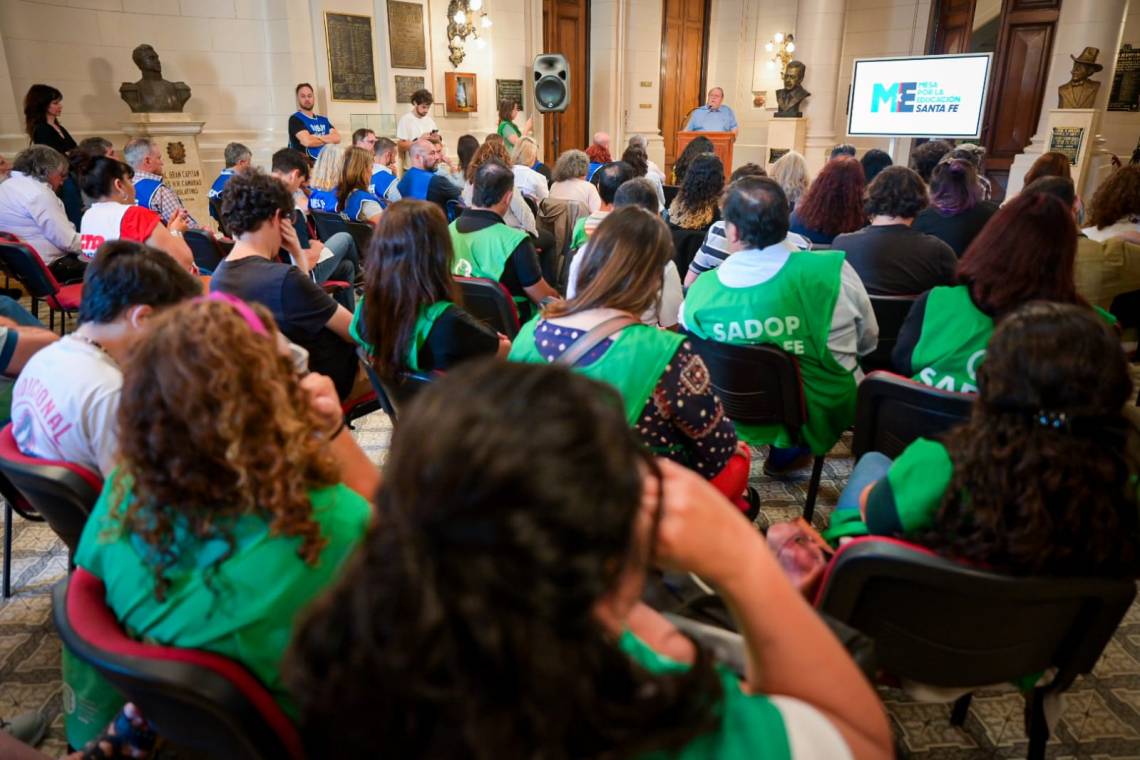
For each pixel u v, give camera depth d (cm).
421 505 37
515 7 824
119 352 129
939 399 152
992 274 157
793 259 188
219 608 77
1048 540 88
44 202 348
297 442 80
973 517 92
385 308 176
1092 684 156
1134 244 262
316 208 452
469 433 37
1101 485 87
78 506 117
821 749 47
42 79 595
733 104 1016
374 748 40
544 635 36
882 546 97
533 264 282
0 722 147
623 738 39
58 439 125
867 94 740
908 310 226
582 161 436
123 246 132
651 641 60
